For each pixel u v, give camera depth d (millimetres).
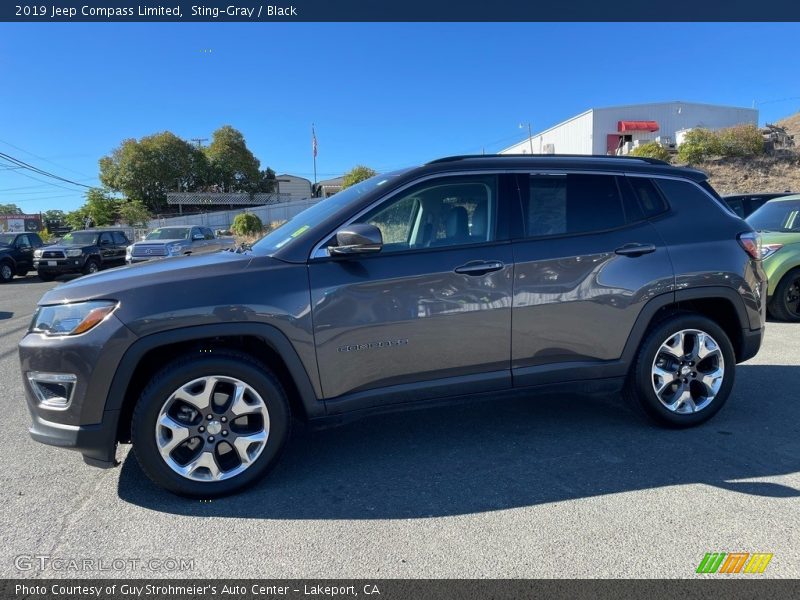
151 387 2906
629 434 3812
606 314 3588
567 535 2645
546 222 3564
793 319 7469
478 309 3348
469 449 3641
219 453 3076
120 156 61688
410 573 2393
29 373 2941
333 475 3320
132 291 2936
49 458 3656
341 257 3191
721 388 3848
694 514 2803
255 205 66938
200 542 2650
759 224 8266
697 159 33125
